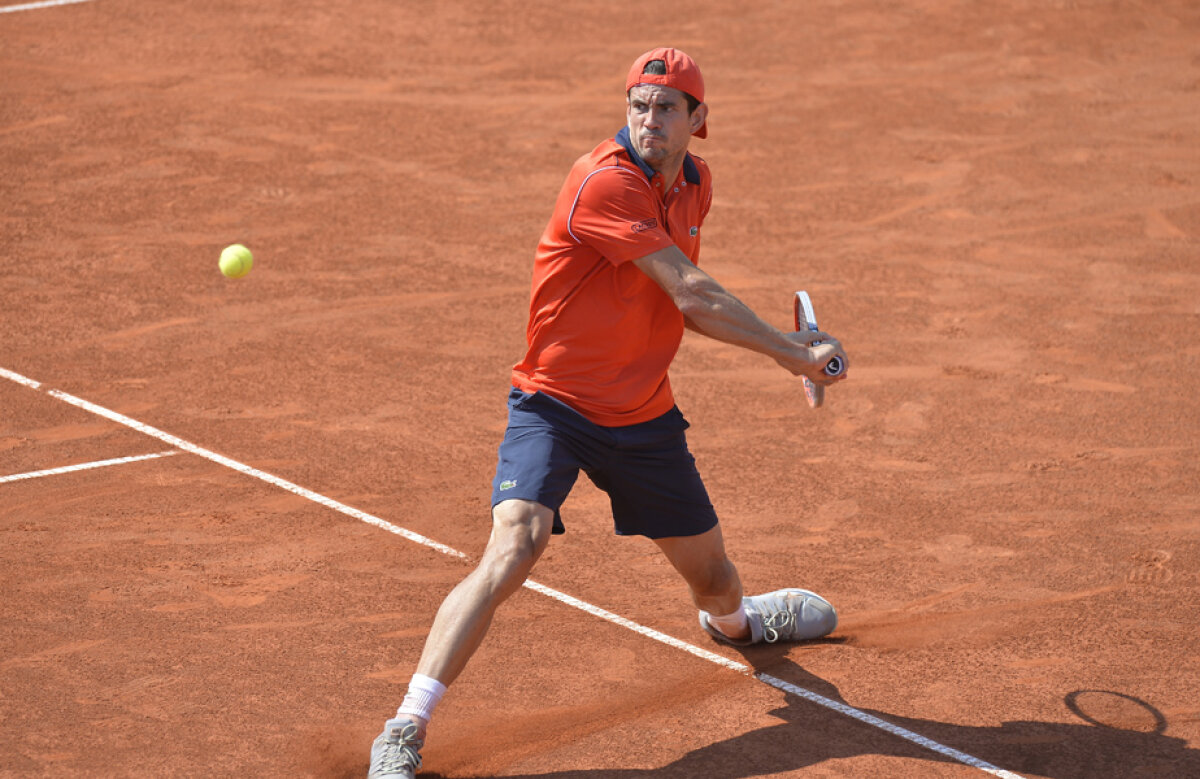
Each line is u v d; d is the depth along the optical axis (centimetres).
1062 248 4141
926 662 1958
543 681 1894
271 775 1636
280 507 2434
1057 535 2392
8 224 4059
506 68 5859
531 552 1614
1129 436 2856
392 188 4519
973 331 3497
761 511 2483
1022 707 1833
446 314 3534
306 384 3053
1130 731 1770
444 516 2427
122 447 2673
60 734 1708
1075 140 5188
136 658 1909
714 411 2972
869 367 3247
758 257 4038
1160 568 2262
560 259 1675
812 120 5366
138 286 3647
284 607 2075
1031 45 6359
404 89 5553
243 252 2802
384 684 1867
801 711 1820
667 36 6381
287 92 5431
